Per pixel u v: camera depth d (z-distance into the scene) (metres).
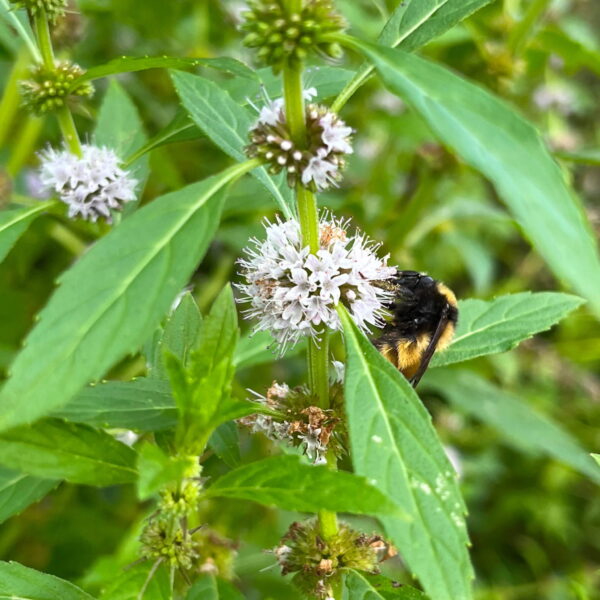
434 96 0.18
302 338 0.22
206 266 0.41
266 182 0.22
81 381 0.18
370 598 0.21
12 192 0.31
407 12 0.22
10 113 0.33
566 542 0.42
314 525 0.22
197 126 0.23
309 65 0.24
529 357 0.45
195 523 0.23
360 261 0.21
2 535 0.32
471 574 0.19
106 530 0.32
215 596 0.21
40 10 0.23
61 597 0.20
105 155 0.24
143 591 0.19
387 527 0.18
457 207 0.37
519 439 0.32
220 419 0.19
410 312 0.24
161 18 0.41
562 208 0.18
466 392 0.33
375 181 0.39
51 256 0.39
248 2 0.19
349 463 0.24
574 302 0.24
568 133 0.50
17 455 0.19
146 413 0.21
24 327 0.36
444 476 0.19
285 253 0.21
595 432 0.44
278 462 0.19
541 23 0.38
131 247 0.19
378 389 0.20
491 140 0.18
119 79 0.41
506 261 0.51
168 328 0.21
